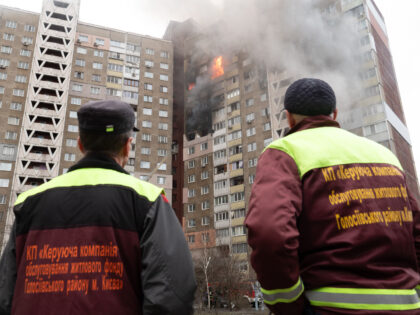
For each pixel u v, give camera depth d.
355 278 1.44
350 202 1.57
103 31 63.12
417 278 1.51
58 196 1.79
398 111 52.41
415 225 1.75
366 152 1.76
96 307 1.55
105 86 59.91
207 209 58.78
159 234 1.67
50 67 57.50
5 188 47.59
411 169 49.53
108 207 1.73
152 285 1.57
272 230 1.42
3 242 45.06
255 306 36.91
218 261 39.38
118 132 1.96
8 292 1.75
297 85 1.98
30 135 50.94
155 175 58.56
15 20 56.22
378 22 56.16
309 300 1.50
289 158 1.68
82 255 1.65
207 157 62.25
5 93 51.94
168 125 62.66
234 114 61.31
